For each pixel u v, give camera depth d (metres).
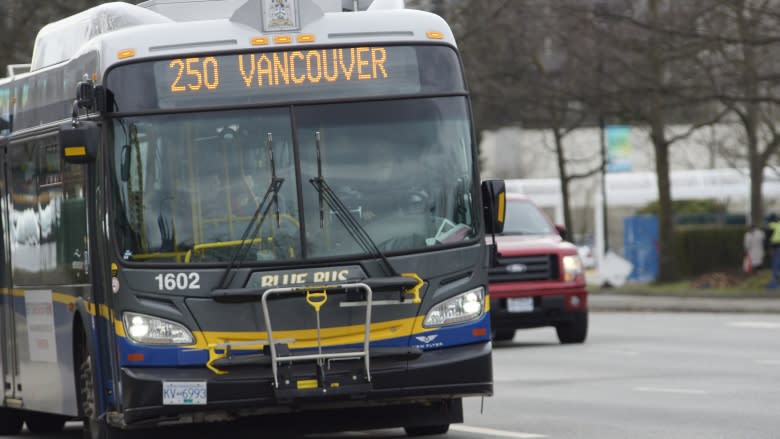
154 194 26.48
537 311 57.59
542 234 60.06
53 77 31.28
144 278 26.17
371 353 26.05
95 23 30.56
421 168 26.92
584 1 101.50
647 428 30.42
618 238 195.88
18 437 37.97
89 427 30.56
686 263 123.69
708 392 38.06
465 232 26.92
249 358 25.94
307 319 26.03
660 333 64.88
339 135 26.77
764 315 79.12
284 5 27.22
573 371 46.53
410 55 27.34
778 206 188.25
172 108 26.69
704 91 100.44
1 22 97.19
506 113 119.44
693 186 146.38
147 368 26.08
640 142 179.62
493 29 111.75
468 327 26.69
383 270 26.41
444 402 29.56
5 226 35.16
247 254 26.27
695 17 96.44
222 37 27.08
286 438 30.78
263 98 26.86
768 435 28.45
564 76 112.88
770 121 117.06
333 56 27.14
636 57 103.81
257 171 26.53
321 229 26.42
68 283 30.38
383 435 31.70
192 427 32.25
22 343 34.50
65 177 30.25
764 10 93.81
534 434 30.03
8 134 34.75
